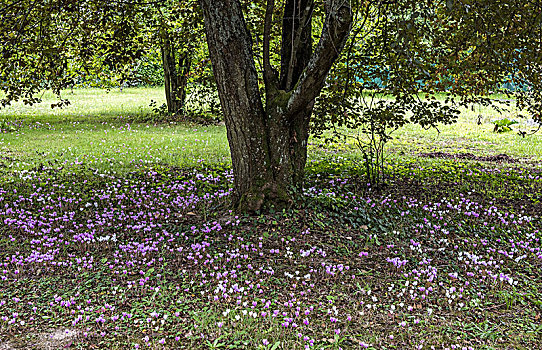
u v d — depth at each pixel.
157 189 8.94
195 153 13.03
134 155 12.47
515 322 4.79
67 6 8.60
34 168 10.34
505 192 9.52
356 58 8.81
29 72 9.73
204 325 4.46
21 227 6.86
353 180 9.95
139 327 4.45
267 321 4.59
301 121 7.77
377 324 4.64
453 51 7.85
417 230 7.25
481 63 7.64
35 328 4.43
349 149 14.38
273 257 6.12
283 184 7.38
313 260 6.07
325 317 4.73
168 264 5.94
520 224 7.73
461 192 9.43
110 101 30.28
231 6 6.89
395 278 5.71
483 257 6.51
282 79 7.85
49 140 14.86
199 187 9.16
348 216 7.45
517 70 8.34
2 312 4.71
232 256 5.90
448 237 7.16
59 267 5.81
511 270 6.11
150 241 6.59
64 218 7.32
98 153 12.69
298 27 7.63
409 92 8.63
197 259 6.07
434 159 12.92
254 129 7.21
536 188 9.80
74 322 4.42
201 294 5.12
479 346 4.29
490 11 6.79
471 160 12.90
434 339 4.39
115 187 9.16
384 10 7.95
